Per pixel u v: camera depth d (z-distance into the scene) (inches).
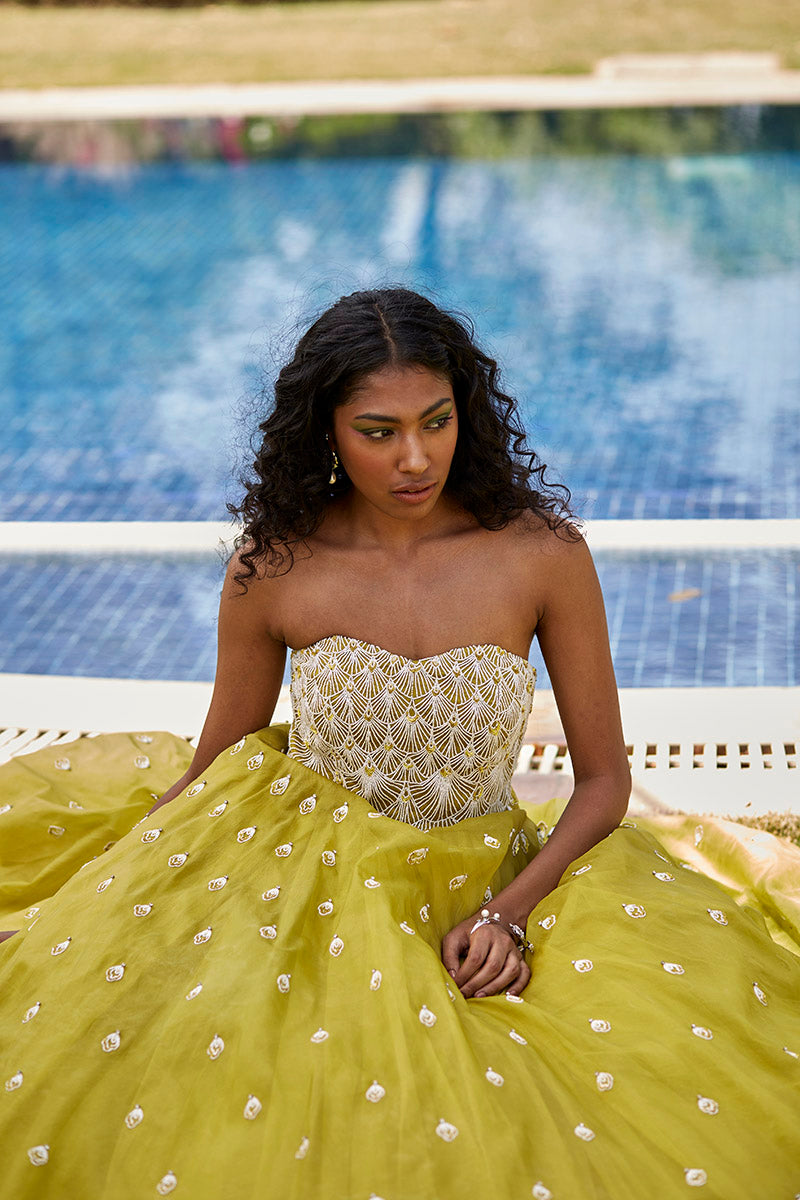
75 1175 59.0
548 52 479.8
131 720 136.5
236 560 81.0
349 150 437.1
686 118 423.5
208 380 295.0
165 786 105.7
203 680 166.1
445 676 75.5
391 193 405.7
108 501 231.1
